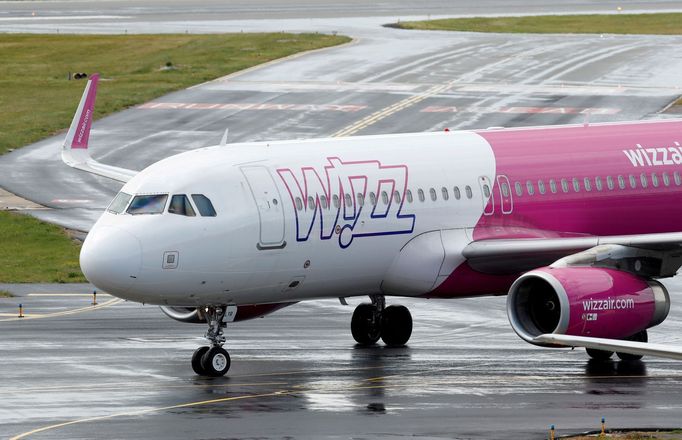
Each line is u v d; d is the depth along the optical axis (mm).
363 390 114938
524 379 120312
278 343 140375
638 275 127000
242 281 122875
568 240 131000
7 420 102250
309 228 125500
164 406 107812
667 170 150125
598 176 145375
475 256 133125
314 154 129750
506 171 140000
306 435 97125
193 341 140750
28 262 197250
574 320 120312
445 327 150875
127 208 121188
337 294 132375
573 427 99438
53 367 125312
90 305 166000
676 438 95000
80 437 96562
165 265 118625
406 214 131875
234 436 96938
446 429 99000
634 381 119562
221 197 121688
